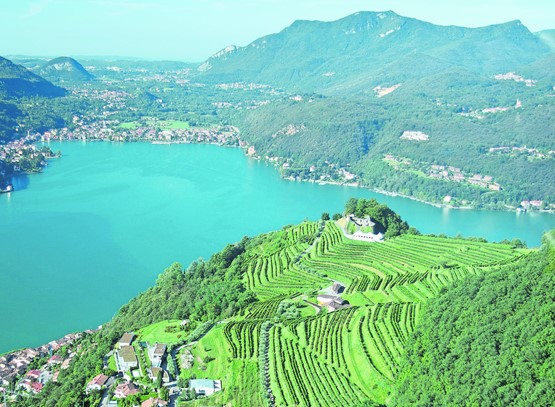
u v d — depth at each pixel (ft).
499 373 540.52
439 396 565.12
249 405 648.79
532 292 627.05
